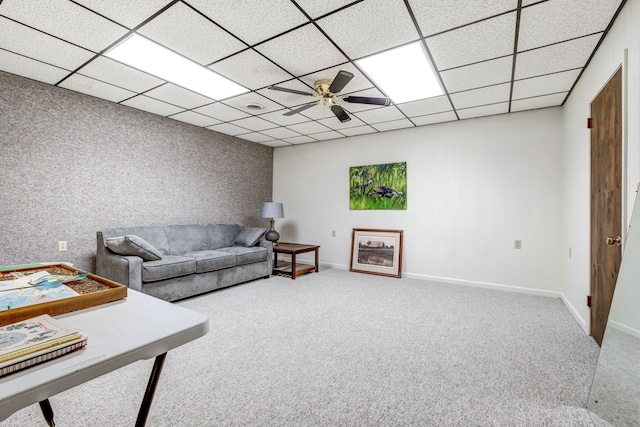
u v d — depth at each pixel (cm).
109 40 226
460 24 203
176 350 223
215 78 291
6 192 286
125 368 198
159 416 153
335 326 269
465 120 416
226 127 461
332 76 283
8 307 88
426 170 445
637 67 170
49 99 310
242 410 158
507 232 390
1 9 190
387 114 393
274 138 530
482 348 228
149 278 308
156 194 406
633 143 175
